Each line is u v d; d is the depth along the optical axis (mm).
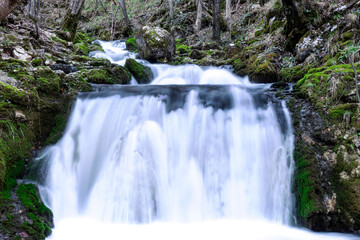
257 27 10875
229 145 4875
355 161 4051
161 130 4914
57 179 4473
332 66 5371
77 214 4359
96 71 6707
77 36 13641
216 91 5523
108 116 5109
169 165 4672
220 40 12039
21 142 4285
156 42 9922
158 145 4754
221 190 4613
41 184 4246
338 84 4676
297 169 4336
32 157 4379
